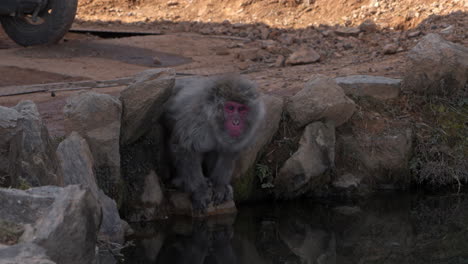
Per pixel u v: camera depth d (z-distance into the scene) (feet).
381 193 28.53
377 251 20.57
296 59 43.09
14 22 52.21
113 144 22.34
